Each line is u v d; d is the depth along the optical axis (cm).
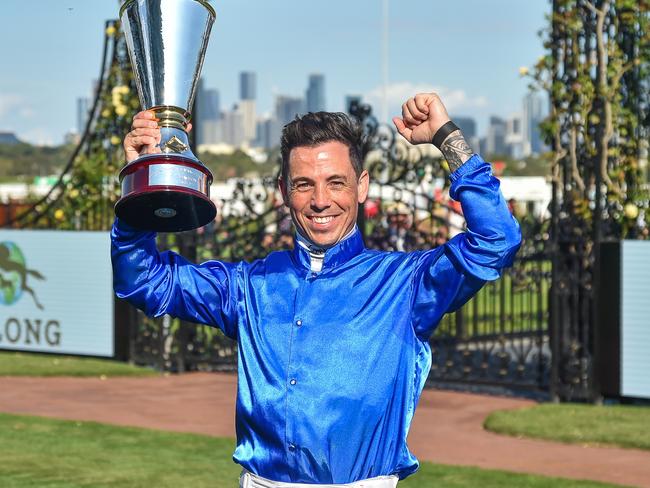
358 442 281
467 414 977
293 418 282
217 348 1245
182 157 275
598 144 1008
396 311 289
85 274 1267
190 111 290
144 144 278
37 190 2862
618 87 1033
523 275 1084
